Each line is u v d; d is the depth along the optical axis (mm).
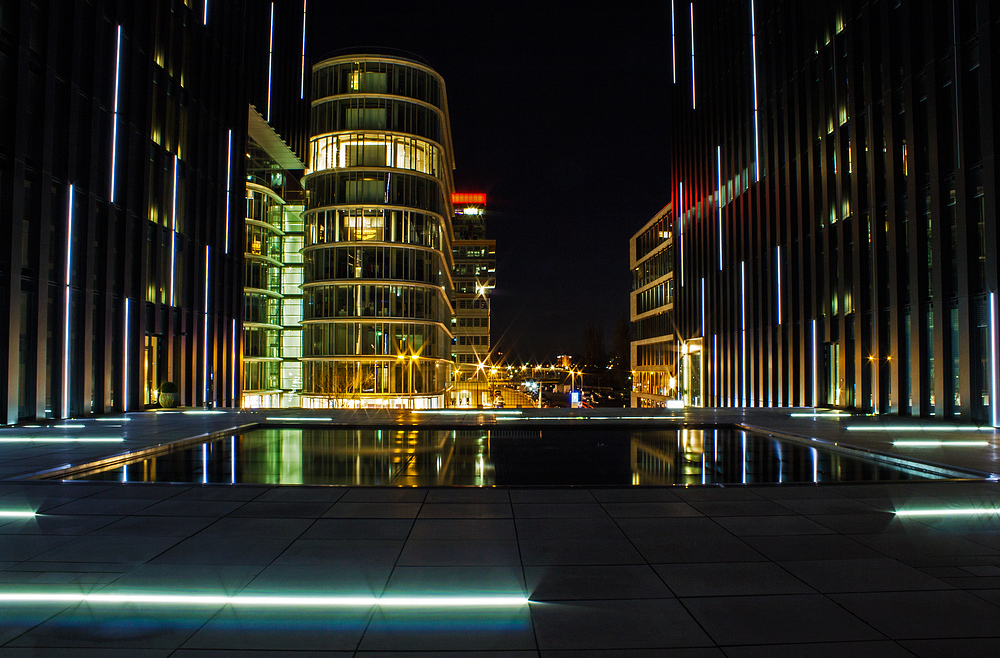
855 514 8852
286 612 5465
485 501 9641
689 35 55250
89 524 8266
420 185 59625
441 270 65312
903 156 25734
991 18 20750
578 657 4699
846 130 29781
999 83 20578
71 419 23141
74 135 23578
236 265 39656
